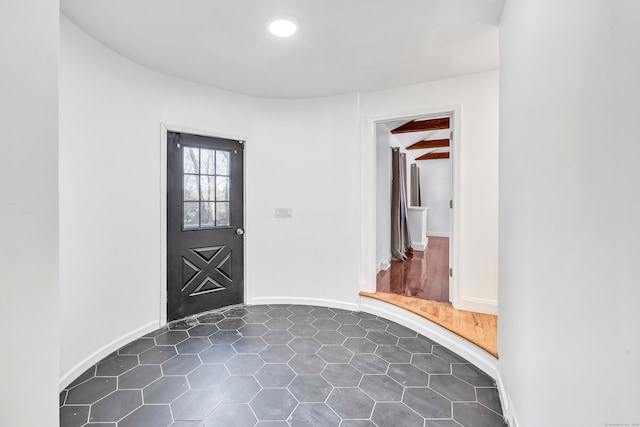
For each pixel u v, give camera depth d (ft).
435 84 9.14
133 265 7.99
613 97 2.16
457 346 7.45
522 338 4.35
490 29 6.46
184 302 9.54
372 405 5.57
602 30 2.30
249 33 6.64
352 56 7.66
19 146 2.30
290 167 10.78
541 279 3.58
